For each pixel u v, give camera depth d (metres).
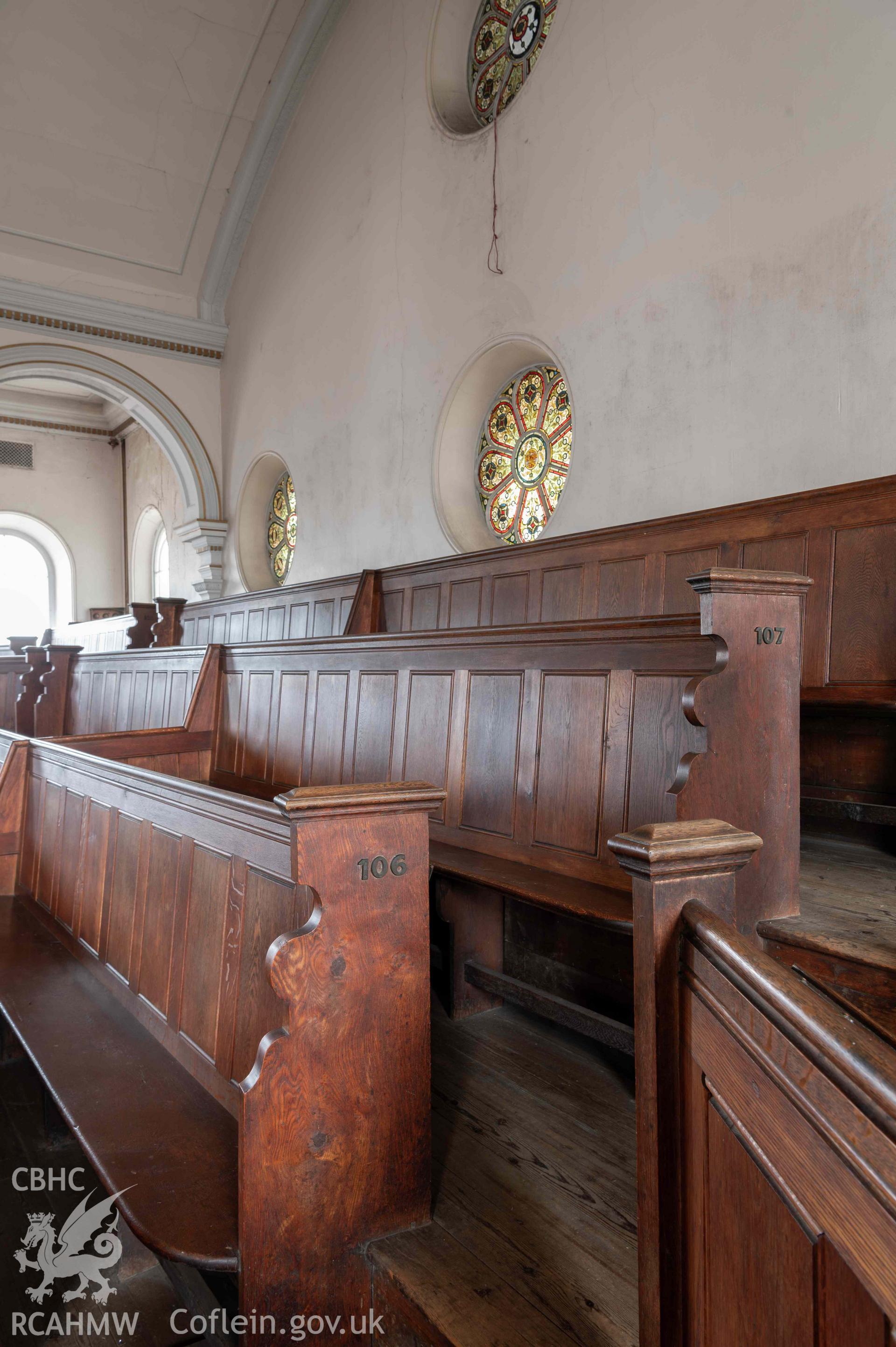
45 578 16.38
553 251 6.23
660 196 5.38
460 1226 1.91
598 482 5.77
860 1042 0.87
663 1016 1.32
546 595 5.36
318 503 9.20
